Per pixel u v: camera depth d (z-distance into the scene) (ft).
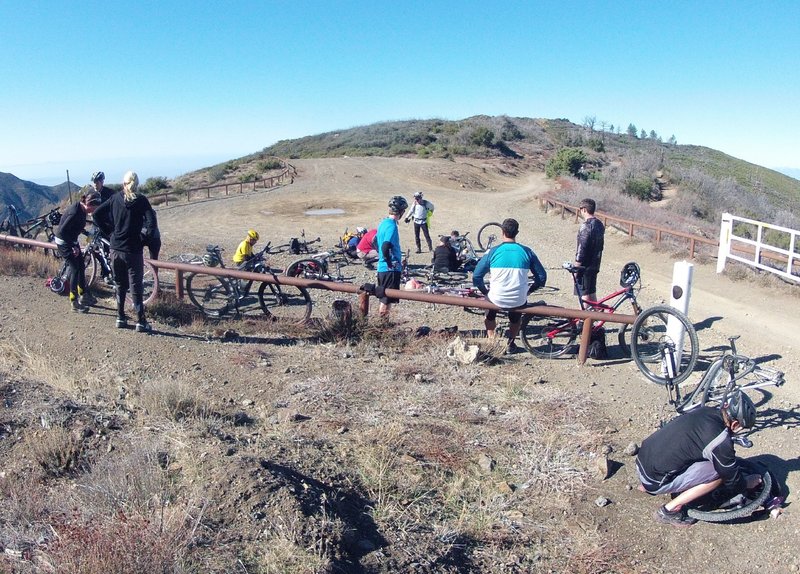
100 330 24.30
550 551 13.01
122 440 15.17
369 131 292.40
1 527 11.80
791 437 17.43
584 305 25.18
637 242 52.37
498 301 23.61
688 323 20.10
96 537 10.59
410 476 14.73
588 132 353.10
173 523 11.21
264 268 33.58
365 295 26.30
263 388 20.06
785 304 33.30
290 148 297.12
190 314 27.81
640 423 18.58
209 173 158.51
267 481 12.68
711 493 14.32
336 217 81.00
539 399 19.97
